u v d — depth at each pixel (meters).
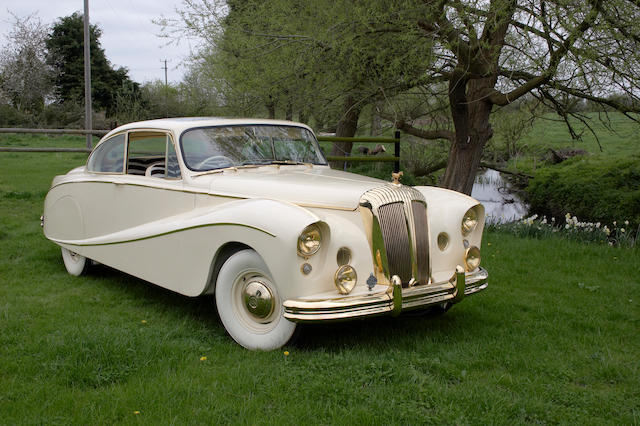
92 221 5.77
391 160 9.86
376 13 8.46
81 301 5.16
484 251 7.53
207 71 12.45
